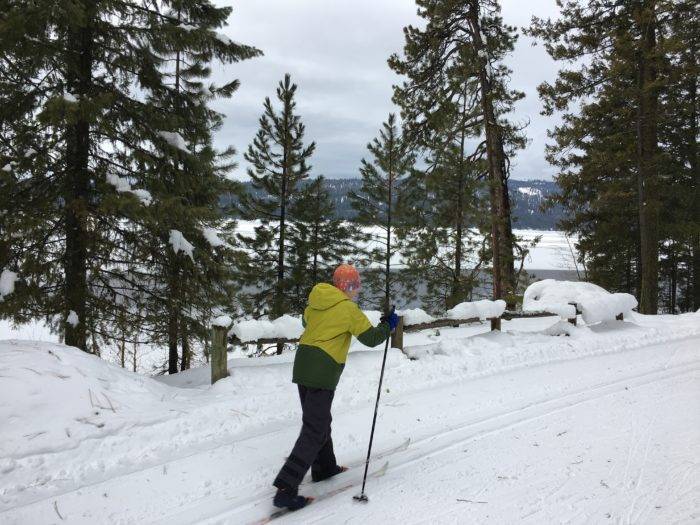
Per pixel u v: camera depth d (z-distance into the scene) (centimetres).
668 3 1273
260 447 411
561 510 299
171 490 338
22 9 572
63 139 684
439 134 1466
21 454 365
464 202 1509
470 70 1348
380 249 1834
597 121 1589
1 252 620
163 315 802
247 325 571
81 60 698
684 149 1969
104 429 409
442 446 406
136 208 646
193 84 1177
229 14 823
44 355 467
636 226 2105
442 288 1664
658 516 287
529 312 858
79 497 325
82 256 701
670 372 609
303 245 1750
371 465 377
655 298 1432
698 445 385
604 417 457
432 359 665
